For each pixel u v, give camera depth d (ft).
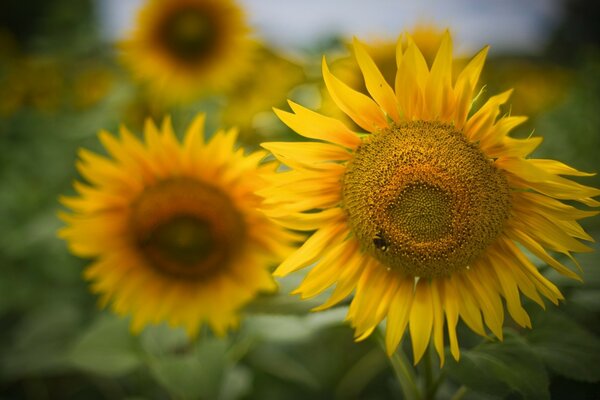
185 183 1.90
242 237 1.92
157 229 1.90
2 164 3.91
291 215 1.50
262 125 2.50
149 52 3.13
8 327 3.14
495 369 1.40
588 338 1.58
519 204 1.42
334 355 2.49
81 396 2.76
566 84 3.93
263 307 1.66
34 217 3.44
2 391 2.88
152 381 2.55
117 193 1.91
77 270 3.14
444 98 1.40
